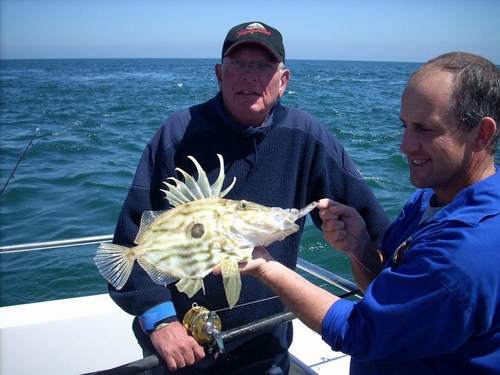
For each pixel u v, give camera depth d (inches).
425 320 62.1
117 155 548.7
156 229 84.4
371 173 454.9
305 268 118.4
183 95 1403.8
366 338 67.6
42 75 3024.1
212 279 97.9
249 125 97.6
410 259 65.0
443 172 66.1
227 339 88.7
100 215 341.1
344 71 3892.7
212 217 81.0
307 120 103.7
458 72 62.3
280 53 95.1
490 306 59.5
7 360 134.5
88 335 145.1
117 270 84.4
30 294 231.9
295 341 147.9
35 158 520.7
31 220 330.0
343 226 90.0
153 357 89.6
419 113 64.4
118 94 1441.9
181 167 99.3
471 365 64.5
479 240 59.3
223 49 97.2
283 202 99.9
